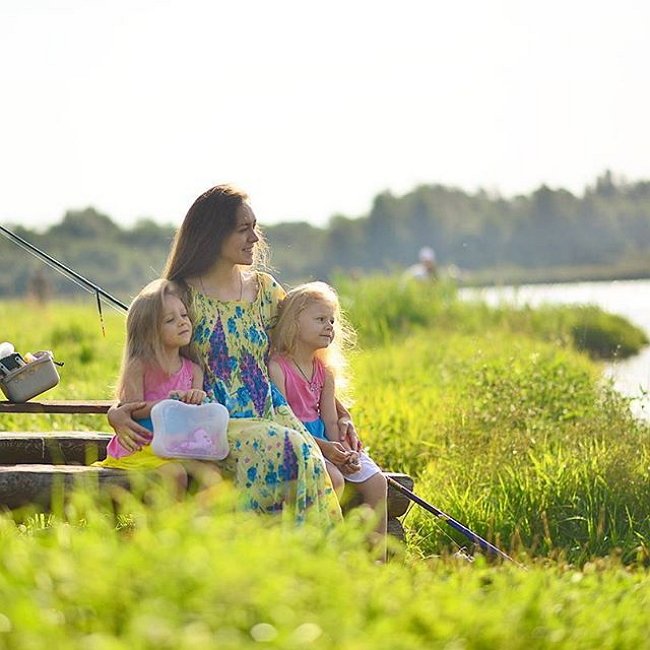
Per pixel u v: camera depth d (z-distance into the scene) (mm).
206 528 7656
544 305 40906
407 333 34969
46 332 31891
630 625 8078
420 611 7293
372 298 37969
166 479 9984
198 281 11164
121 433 10406
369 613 7281
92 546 7418
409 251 157750
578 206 171000
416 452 16984
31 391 11562
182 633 6422
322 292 11367
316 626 6676
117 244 131375
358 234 157000
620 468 14164
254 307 11305
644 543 12703
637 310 62594
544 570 9578
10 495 10047
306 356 11359
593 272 155375
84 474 10039
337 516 10297
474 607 7625
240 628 6738
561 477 14125
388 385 21719
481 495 13844
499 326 36250
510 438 15812
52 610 6879
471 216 166750
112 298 12477
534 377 20797
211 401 10797
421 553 12000
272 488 10297
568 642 7574
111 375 23016
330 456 11039
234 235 11086
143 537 7477
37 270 51719
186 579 6902
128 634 6617
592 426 16500
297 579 7223
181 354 11023
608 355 37812
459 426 17031
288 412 10930
